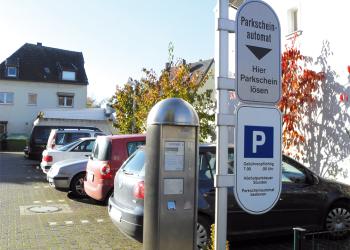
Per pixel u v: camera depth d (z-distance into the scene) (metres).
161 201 4.43
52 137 17.92
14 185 14.29
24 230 8.03
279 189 3.81
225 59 3.75
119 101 19.11
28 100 46.72
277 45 3.86
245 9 3.73
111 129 31.31
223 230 3.75
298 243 3.86
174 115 4.44
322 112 10.65
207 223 6.44
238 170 3.66
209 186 6.54
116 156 9.43
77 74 49.16
